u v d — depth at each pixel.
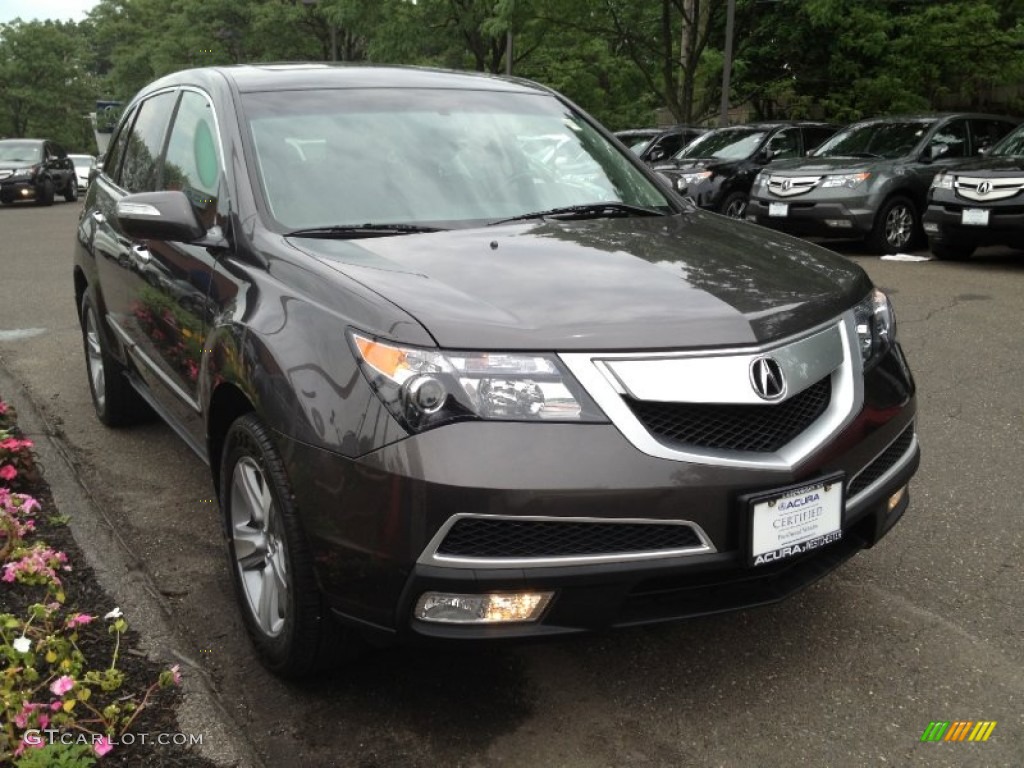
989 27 19.44
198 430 3.68
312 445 2.63
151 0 44.94
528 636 2.53
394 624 2.57
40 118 74.94
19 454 4.41
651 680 3.04
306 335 2.78
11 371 6.87
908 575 3.71
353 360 2.62
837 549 2.99
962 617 3.40
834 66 21.23
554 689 3.00
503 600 2.50
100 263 5.01
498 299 2.73
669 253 3.22
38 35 74.44
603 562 2.51
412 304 2.65
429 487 2.44
